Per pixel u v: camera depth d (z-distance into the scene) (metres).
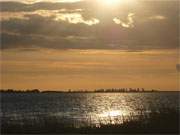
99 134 38.12
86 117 78.06
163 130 39.69
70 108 137.38
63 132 40.53
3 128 42.97
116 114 92.38
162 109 53.06
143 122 44.75
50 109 126.50
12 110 114.06
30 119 58.50
